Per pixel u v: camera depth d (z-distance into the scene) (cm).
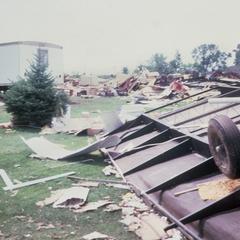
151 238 435
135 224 476
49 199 579
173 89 2669
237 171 455
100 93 3123
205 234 400
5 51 2433
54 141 1096
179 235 435
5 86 2548
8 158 869
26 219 507
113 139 855
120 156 772
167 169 612
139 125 1027
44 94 1366
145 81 3603
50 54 2561
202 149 618
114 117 1058
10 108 1371
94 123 1298
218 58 6331
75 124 1295
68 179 692
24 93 1354
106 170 734
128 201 562
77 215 517
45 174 730
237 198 420
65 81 4175
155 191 531
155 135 844
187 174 530
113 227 475
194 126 790
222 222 397
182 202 477
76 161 830
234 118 805
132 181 624
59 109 1448
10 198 594
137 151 769
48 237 450
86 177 700
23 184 662
